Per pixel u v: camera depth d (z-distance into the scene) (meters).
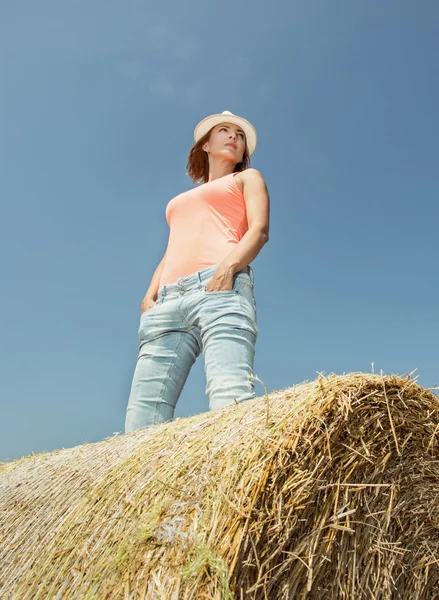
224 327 2.75
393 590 1.91
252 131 3.66
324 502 1.70
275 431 1.66
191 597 1.38
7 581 1.77
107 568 1.55
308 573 1.59
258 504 1.52
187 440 1.86
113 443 2.25
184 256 3.09
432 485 1.99
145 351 3.04
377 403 1.88
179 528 1.51
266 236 3.00
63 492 2.02
